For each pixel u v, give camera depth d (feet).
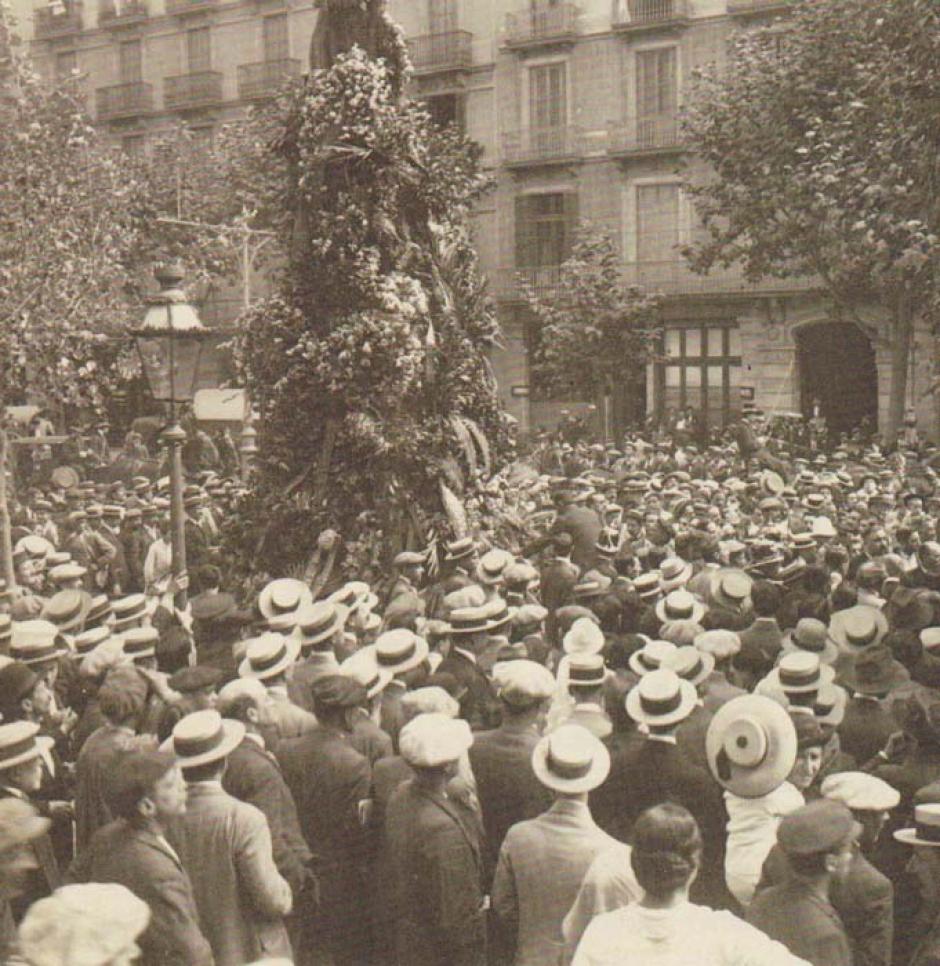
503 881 15.29
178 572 34.17
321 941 17.98
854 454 88.07
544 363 125.49
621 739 18.40
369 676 20.49
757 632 25.03
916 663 22.86
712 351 119.96
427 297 47.01
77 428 98.84
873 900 13.91
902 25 37.06
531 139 126.00
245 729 17.74
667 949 11.44
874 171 38.75
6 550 43.52
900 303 90.43
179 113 141.28
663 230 120.78
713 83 98.78
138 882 13.75
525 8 125.49
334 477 45.34
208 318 124.06
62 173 58.85
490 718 22.27
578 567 40.91
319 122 45.06
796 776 17.31
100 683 21.68
